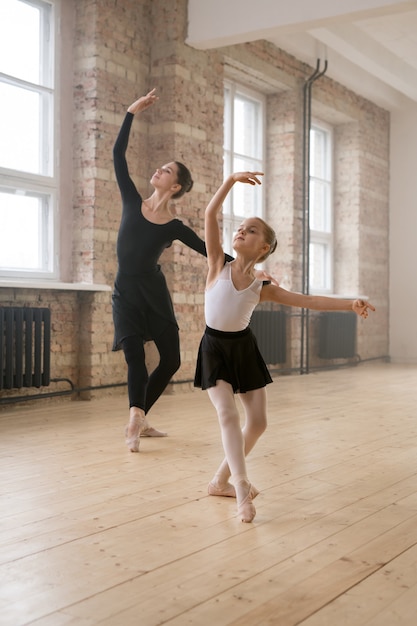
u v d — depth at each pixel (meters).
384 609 1.96
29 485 3.36
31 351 5.92
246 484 2.85
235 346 2.98
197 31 7.21
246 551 2.45
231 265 3.05
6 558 2.37
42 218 6.55
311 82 9.50
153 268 4.54
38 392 6.22
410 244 11.77
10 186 6.20
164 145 7.23
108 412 5.77
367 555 2.42
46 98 6.57
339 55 9.95
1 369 5.66
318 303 2.92
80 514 2.90
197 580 2.17
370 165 11.34
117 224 6.89
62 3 6.65
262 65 8.73
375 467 3.82
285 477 3.58
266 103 9.68
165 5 7.21
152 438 4.62
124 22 6.95
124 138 4.59
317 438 4.68
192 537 2.61
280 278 9.67
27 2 6.43
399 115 11.84
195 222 7.54
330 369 10.42
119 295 4.52
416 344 11.73
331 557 2.39
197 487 3.36
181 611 1.95
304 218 9.64
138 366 4.40
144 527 2.72
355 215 11.07
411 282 11.77
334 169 11.22
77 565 2.30
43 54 6.58
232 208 9.07
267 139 9.70
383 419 5.54
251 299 2.97
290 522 2.81
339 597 2.05
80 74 6.70
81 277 6.67
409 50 9.62
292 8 6.73
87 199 6.66
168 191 4.49
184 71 7.30
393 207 11.88
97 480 3.48
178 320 7.26
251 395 3.04
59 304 6.42
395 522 2.82
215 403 2.98
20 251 6.36
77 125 6.71
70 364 6.54
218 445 4.39
